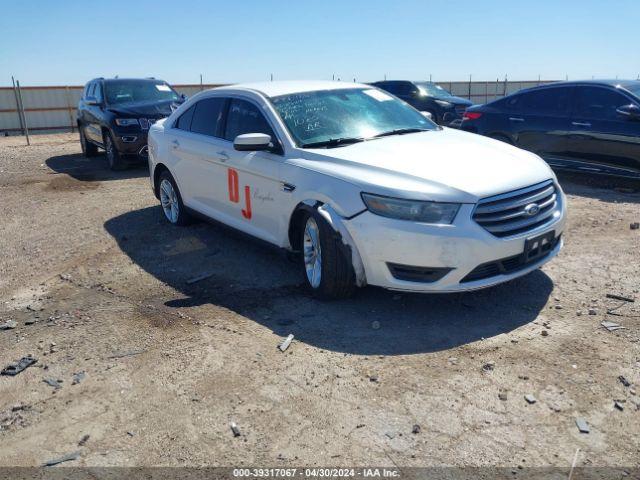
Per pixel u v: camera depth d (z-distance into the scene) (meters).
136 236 6.37
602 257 5.00
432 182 3.72
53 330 4.05
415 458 2.56
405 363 3.36
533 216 3.92
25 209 8.10
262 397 3.08
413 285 3.74
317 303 4.26
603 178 8.53
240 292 4.56
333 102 5.11
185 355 3.57
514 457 2.54
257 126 4.98
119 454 2.69
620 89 7.64
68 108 30.08
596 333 3.62
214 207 5.66
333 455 2.60
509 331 3.70
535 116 8.48
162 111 10.86
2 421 3.01
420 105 17.00
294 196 4.31
